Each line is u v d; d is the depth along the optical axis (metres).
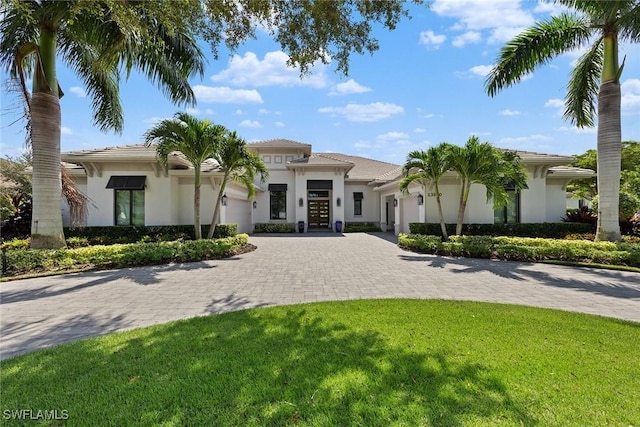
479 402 3.12
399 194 24.52
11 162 17.48
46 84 10.31
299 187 27.94
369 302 6.80
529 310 6.21
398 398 3.18
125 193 16.84
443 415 2.91
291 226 27.95
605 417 2.91
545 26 12.67
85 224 16.53
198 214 14.22
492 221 17.86
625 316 5.98
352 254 14.25
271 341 4.66
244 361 4.02
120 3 6.84
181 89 12.66
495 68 13.43
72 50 11.88
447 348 4.39
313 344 4.55
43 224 10.38
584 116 13.85
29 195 16.19
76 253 10.51
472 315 5.89
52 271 9.93
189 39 11.27
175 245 12.34
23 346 4.67
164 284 8.58
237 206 23.36
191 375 3.68
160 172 16.80
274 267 11.11
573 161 17.16
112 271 10.26
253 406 3.08
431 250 14.38
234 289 8.07
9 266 9.50
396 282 8.85
